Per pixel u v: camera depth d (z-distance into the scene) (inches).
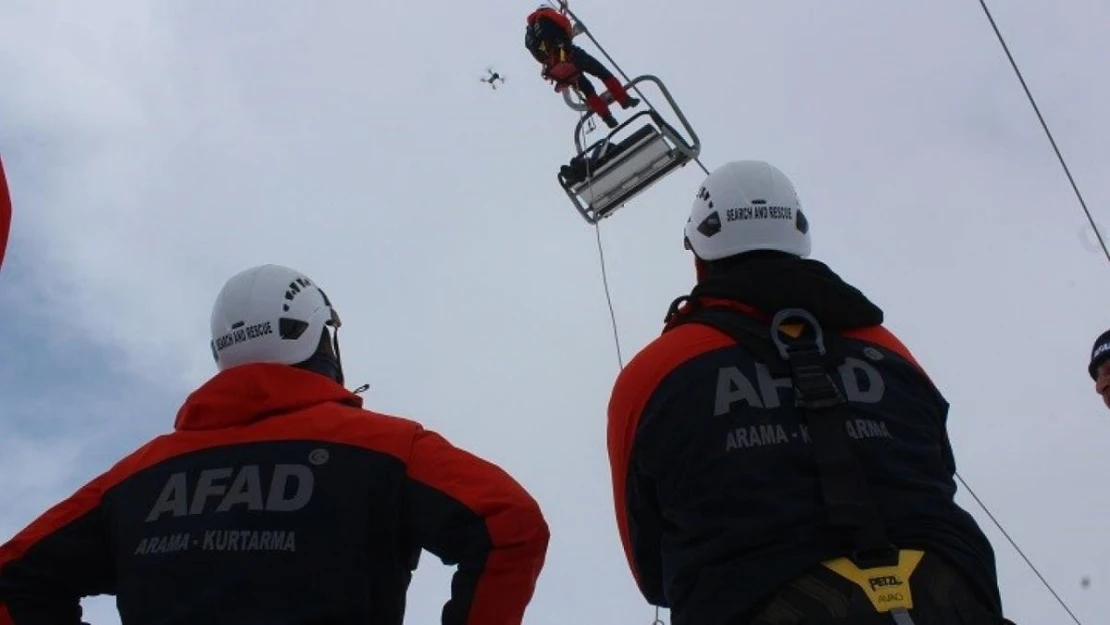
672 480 128.2
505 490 134.8
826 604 115.5
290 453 135.6
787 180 153.1
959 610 116.5
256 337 150.3
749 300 135.9
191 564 129.3
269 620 126.0
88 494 141.2
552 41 389.1
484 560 131.3
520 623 134.4
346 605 128.2
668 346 135.4
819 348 132.1
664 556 128.7
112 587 140.9
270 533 130.3
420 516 134.0
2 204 156.4
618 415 135.5
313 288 157.8
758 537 120.3
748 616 118.3
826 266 141.7
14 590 135.6
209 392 142.3
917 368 137.3
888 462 125.0
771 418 126.9
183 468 136.8
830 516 119.4
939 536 121.2
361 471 134.5
